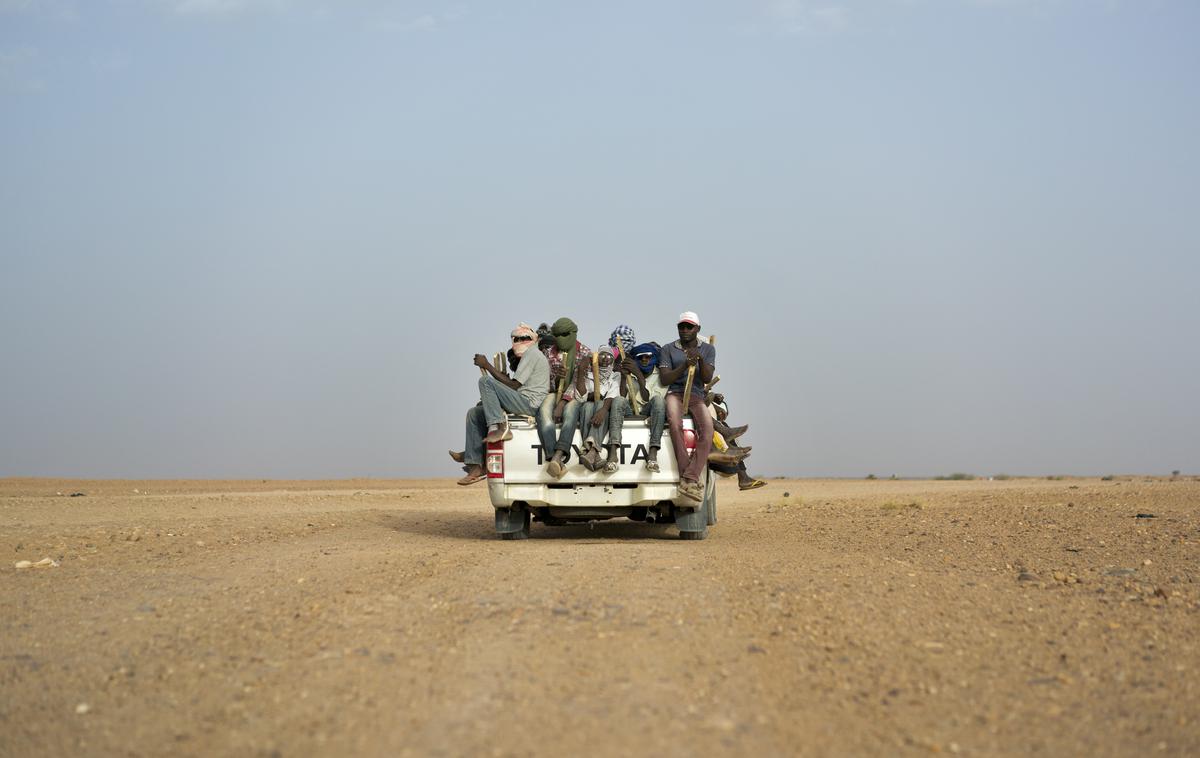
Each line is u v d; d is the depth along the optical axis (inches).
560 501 529.7
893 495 1043.9
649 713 210.8
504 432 522.9
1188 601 336.8
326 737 198.7
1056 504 768.9
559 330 530.3
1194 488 1007.6
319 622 294.2
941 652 264.7
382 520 697.0
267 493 1144.2
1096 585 370.0
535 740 195.2
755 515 765.3
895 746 198.1
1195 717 217.3
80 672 246.7
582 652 256.1
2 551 470.9
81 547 491.8
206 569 406.9
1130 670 251.3
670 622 288.2
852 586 354.3
